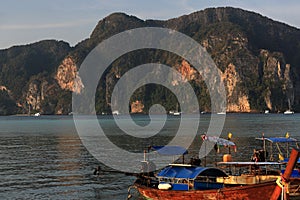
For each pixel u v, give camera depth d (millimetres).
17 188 39969
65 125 178875
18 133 127188
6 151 73062
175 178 34125
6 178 45062
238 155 61531
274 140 41500
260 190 30734
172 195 33531
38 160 59938
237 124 160125
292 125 147875
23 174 47562
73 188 39844
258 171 37156
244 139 89688
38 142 91250
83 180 43594
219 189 31703
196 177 33406
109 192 38250
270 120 199250
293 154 22766
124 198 36219
